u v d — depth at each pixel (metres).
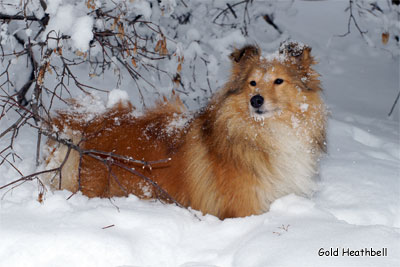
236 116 4.71
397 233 3.97
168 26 7.90
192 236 4.41
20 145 6.10
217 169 4.83
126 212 4.44
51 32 4.91
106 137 5.22
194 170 4.97
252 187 4.74
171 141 5.16
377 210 4.99
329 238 3.93
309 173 4.95
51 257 3.81
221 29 8.40
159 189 4.68
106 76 7.84
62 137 4.99
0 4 5.28
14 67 7.06
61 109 5.41
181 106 5.58
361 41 12.58
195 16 8.11
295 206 4.63
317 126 4.81
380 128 7.88
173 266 4.03
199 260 4.06
